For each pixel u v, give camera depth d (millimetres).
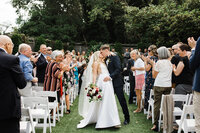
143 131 4125
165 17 12078
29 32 21688
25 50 4082
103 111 4270
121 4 19625
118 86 4543
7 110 2256
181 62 3875
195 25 10016
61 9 23578
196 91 2420
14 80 2346
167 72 3930
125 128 4320
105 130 4203
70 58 6605
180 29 10398
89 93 4211
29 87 4094
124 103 4605
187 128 2826
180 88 3971
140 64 5449
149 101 4875
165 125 3633
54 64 4586
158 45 12438
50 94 4188
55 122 4734
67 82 5695
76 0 23094
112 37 24047
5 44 2529
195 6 11500
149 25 13172
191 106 2812
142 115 5371
